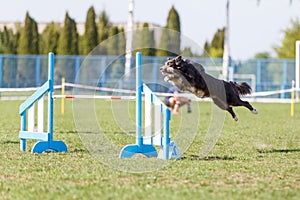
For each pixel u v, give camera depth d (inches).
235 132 676.7
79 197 299.7
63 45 1793.8
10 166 400.5
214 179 353.1
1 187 326.6
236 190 317.7
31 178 356.2
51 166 400.5
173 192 311.1
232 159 443.5
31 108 483.2
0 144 532.7
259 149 512.4
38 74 1626.5
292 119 919.0
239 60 1643.7
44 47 1818.4
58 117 905.5
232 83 520.1
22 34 1786.4
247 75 1630.2
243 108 1234.0
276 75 1625.2
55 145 474.3
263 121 870.4
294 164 421.4
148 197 299.1
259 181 348.5
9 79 1600.6
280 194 310.0
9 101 1393.9
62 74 1620.3
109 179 351.3
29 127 487.5
